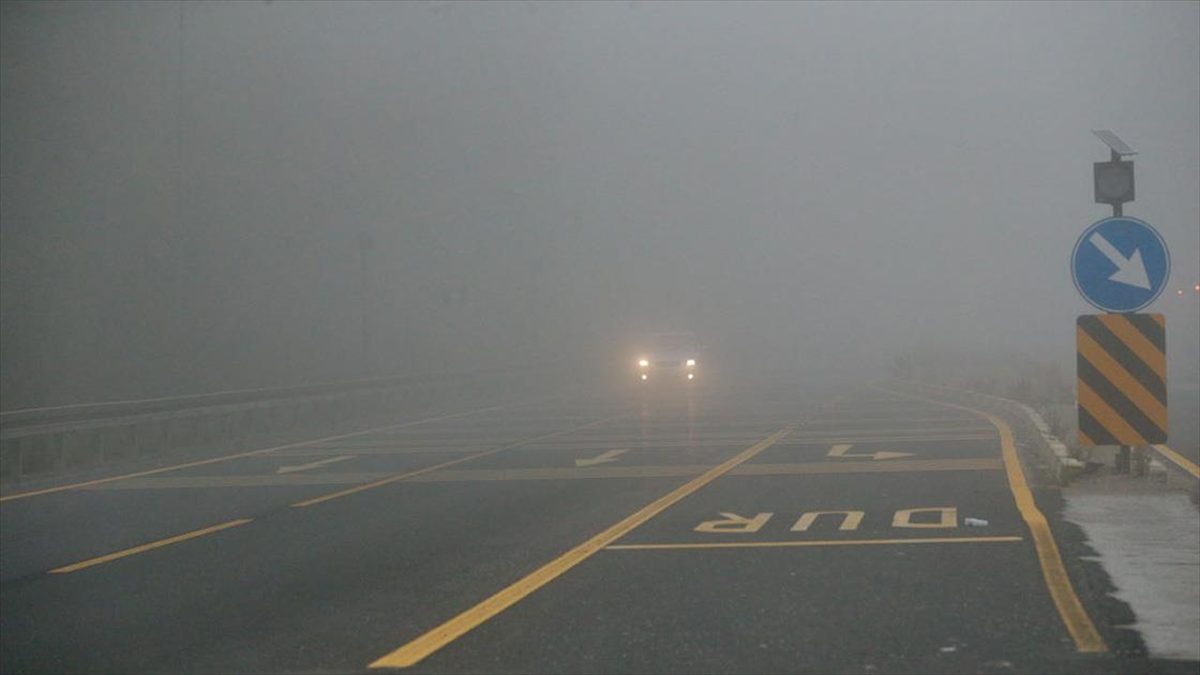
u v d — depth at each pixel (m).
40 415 25.69
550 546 14.32
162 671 9.37
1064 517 14.89
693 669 8.77
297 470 24.31
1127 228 15.02
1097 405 15.15
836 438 27.89
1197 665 8.57
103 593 12.59
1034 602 10.52
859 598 10.89
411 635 10.15
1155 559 12.23
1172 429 27.27
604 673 8.74
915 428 30.08
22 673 9.45
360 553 14.38
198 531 16.62
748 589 11.45
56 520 18.33
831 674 8.55
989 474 19.94
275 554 14.55
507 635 9.96
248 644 10.10
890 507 16.50
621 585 11.82
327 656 9.58
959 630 9.65
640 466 23.09
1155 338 15.02
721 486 19.50
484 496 19.38
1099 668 8.54
